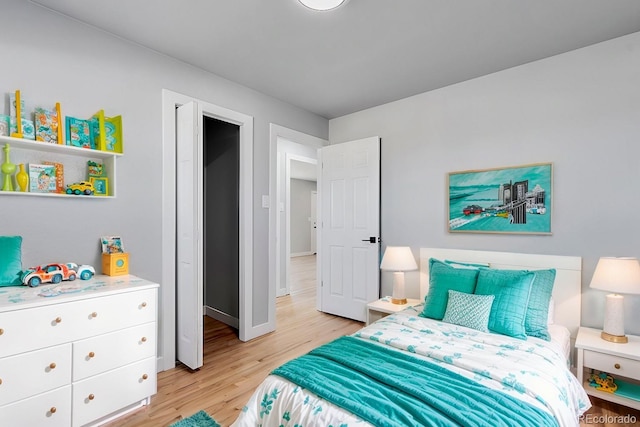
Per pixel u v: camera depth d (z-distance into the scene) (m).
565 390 1.54
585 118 2.46
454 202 3.12
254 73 2.93
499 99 2.88
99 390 1.81
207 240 3.99
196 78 2.81
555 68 2.60
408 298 3.41
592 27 2.21
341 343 1.92
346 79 3.06
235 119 3.10
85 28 2.19
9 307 1.52
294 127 3.76
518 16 2.09
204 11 2.05
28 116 1.94
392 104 3.62
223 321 3.75
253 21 2.15
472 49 2.51
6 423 1.51
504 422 1.15
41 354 1.62
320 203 4.18
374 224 3.64
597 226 2.40
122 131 2.27
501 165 2.86
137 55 2.44
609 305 2.15
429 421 1.14
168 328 2.58
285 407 1.36
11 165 1.85
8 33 1.89
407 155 3.49
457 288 2.39
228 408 2.03
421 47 2.48
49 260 2.03
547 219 2.61
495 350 1.79
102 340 1.83
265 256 3.42
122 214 2.35
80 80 2.15
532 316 2.15
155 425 1.85
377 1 1.94
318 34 2.31
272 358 2.79
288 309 4.30
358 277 3.79
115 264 2.20
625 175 2.30
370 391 1.35
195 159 2.53
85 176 2.18
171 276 2.60
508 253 2.77
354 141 3.83
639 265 2.12
